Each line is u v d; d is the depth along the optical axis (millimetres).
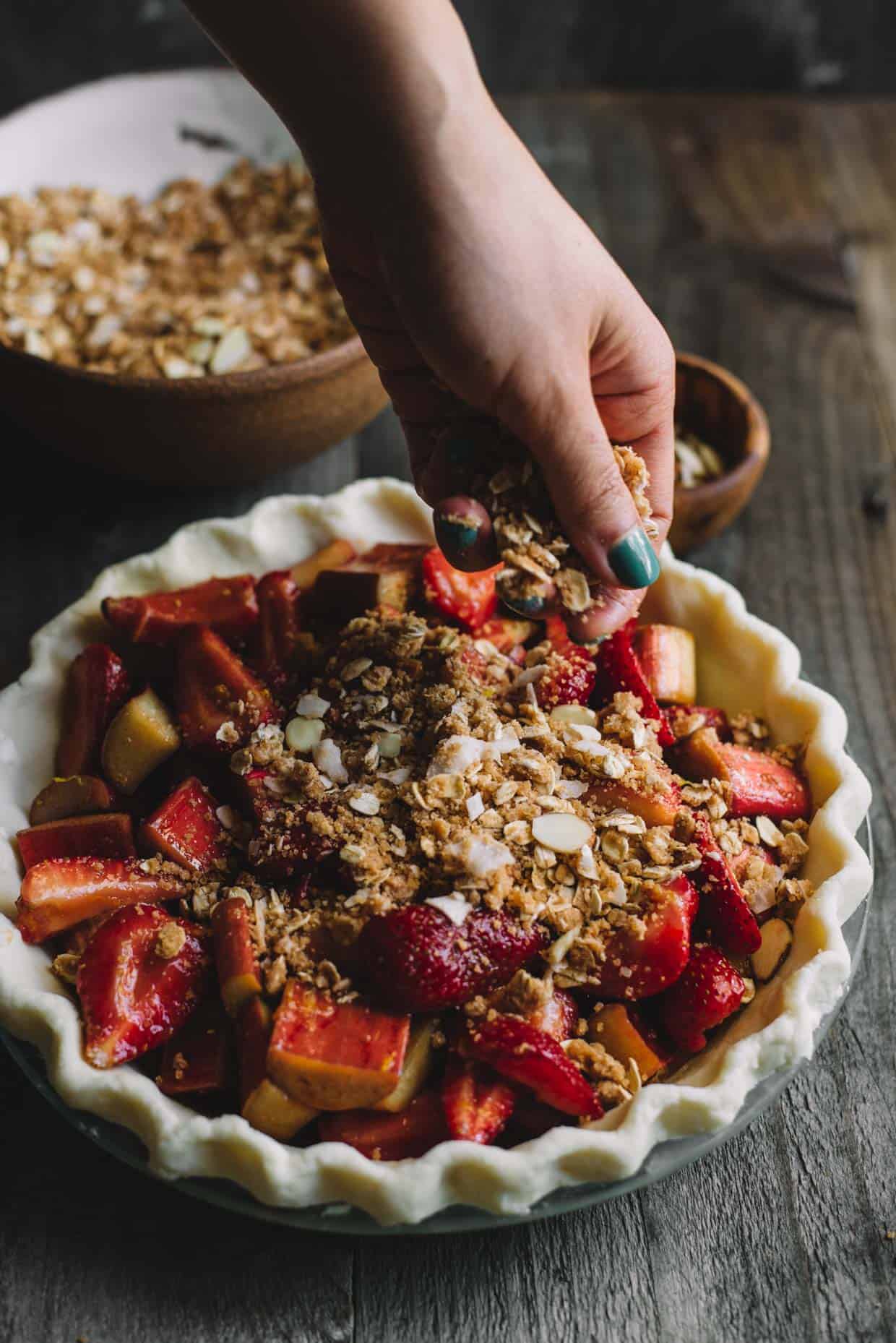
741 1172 559
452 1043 526
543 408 501
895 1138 568
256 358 737
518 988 524
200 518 746
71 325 756
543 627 631
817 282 854
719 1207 551
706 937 551
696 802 569
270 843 555
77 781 584
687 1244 544
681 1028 533
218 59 1038
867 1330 529
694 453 725
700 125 958
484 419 549
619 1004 538
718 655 631
